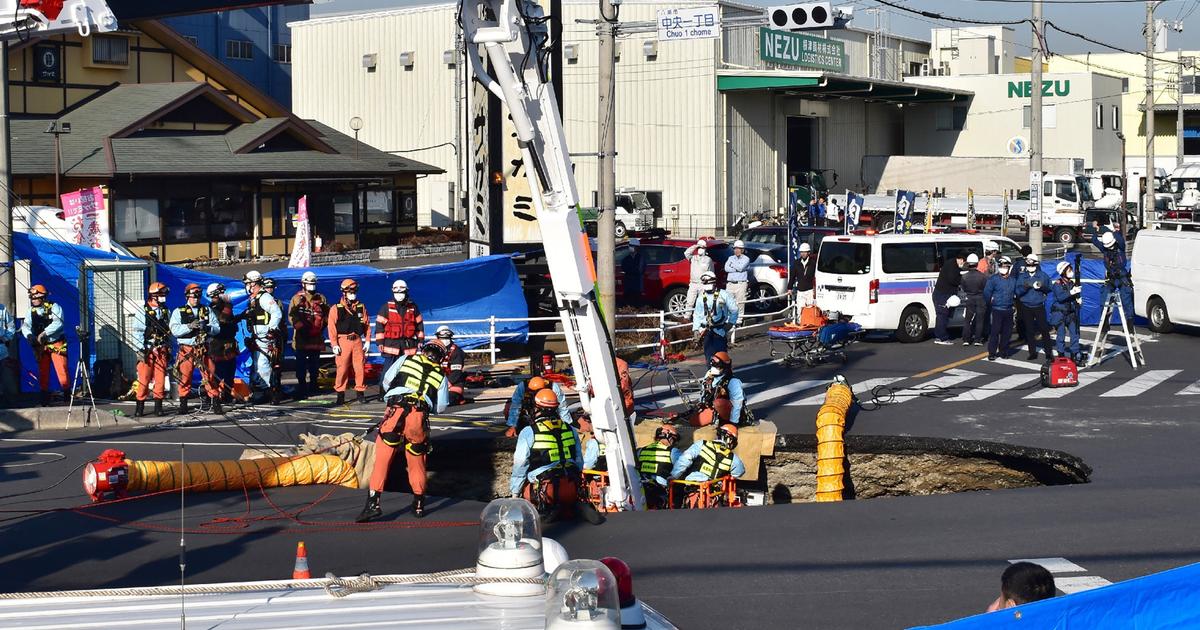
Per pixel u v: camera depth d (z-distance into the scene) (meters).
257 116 56.66
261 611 6.07
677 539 12.23
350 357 21.03
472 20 12.70
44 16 12.09
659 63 66.12
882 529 12.52
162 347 19.36
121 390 21.14
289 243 53.12
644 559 11.50
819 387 22.36
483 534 6.86
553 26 24.39
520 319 25.36
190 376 19.75
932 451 17.36
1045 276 24.88
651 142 66.75
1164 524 12.56
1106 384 22.41
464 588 6.54
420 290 25.64
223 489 14.14
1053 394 21.41
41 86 51.72
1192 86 88.50
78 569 10.92
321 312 21.66
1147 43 60.50
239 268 47.69
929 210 54.88
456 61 54.91
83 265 20.66
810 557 11.46
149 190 47.09
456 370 21.47
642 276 33.56
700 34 19.56
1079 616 6.27
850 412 18.98
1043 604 6.30
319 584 6.65
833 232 38.06
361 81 73.25
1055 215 62.03
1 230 20.31
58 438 17.61
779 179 70.75
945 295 27.34
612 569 6.03
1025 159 67.19
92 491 13.34
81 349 19.75
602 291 20.62
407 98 71.56
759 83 64.38
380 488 12.88
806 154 74.88
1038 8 34.38
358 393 21.20
